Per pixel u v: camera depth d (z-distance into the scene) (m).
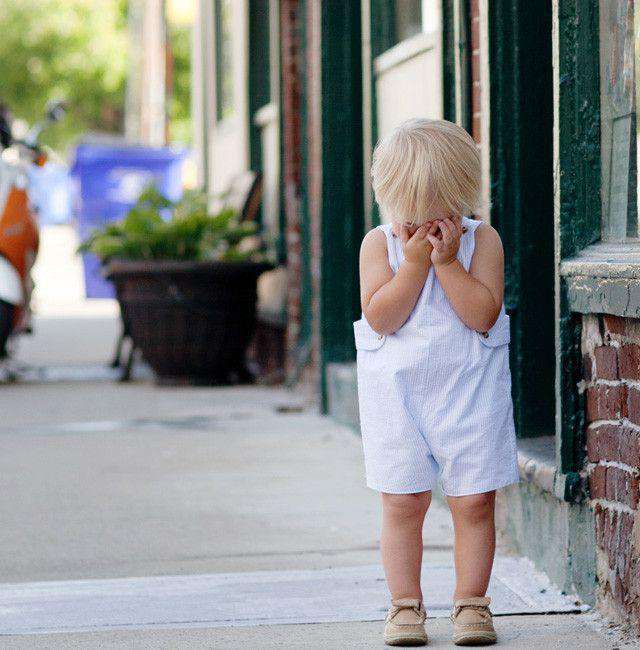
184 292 14.23
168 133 35.28
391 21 10.92
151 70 37.12
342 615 5.84
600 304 5.46
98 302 30.47
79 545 7.33
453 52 7.82
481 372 5.12
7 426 11.95
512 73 7.24
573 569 5.96
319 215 12.09
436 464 5.28
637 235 5.46
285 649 5.34
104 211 26.47
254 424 11.80
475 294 5.02
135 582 6.46
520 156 7.27
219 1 20.75
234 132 18.58
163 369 14.80
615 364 5.49
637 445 5.27
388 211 5.11
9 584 6.50
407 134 5.01
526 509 6.60
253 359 17.31
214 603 6.07
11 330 15.12
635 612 5.31
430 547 7.07
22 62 55.94
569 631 5.47
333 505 8.30
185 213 15.12
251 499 8.52
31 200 15.01
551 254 7.32
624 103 5.59
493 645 5.30
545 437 7.24
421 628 5.32
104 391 14.64
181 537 7.49
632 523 5.32
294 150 14.30
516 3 7.23
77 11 55.53
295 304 14.09
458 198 4.98
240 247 17.44
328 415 12.16
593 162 5.88
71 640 5.52
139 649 5.38
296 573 6.59
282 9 14.43
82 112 59.34
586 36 5.86
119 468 9.73
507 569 6.46
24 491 8.88
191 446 10.70
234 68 18.41
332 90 11.87
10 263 14.70
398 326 5.15
